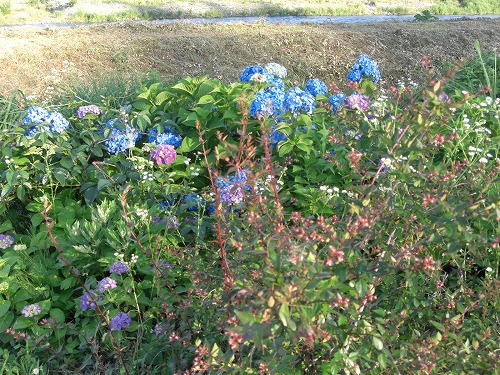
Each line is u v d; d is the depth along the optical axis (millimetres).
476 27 13086
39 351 3051
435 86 2250
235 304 2217
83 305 2984
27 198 4051
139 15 18625
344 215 2982
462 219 2154
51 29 11773
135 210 3312
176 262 3283
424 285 2875
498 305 2660
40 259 3482
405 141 2354
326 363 2283
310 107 4316
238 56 10586
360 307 2232
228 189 3299
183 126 4352
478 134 4008
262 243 2342
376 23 13523
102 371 2898
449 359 2307
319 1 22438
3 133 4059
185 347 2758
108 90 5223
